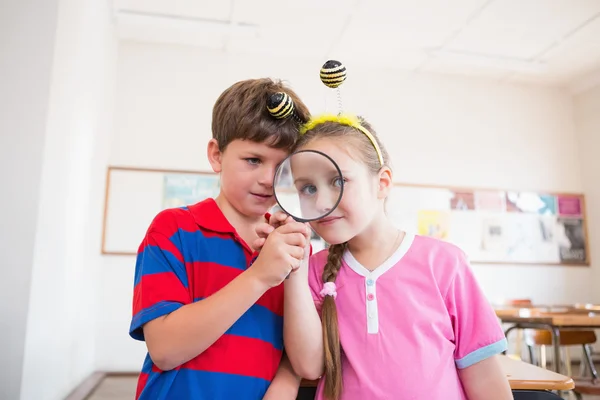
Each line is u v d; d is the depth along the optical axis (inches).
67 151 90.8
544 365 121.6
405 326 30.4
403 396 28.7
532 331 117.3
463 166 174.9
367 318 31.2
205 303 26.9
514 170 178.5
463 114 178.4
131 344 142.4
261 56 166.2
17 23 78.1
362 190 30.2
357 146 31.0
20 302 71.9
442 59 165.5
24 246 73.2
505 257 171.0
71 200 96.8
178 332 26.5
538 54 162.1
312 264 36.3
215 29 145.9
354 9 134.8
